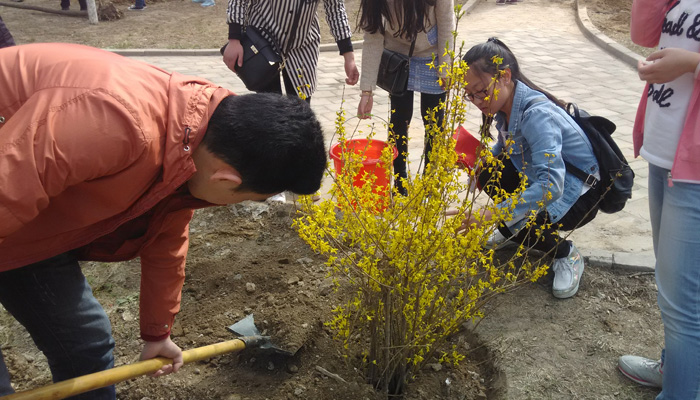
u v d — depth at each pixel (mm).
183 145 1657
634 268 3389
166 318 2205
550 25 10617
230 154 1651
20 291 1951
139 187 1686
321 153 1724
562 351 2850
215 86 1791
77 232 1836
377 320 2514
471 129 5777
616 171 3055
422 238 2326
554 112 2965
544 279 3342
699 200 2100
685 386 2242
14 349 2934
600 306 3143
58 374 2145
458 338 2988
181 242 2172
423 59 4012
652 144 2264
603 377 2713
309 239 2420
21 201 1477
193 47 9562
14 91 1630
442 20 3838
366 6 3785
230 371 2760
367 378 2668
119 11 11680
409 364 2682
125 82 1620
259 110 1666
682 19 2104
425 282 2455
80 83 1567
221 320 3025
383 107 6578
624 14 10867
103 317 2139
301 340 2779
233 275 3350
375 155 4148
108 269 3480
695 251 2137
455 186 2398
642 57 8062
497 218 2400
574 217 3158
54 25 11125
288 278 3297
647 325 3018
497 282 3285
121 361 2852
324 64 8438
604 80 7410
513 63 2961
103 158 1541
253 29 4062
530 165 3102
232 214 3990
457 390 2680
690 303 2189
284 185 1741
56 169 1493
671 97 2160
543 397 2605
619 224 4004
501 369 2750
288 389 2617
